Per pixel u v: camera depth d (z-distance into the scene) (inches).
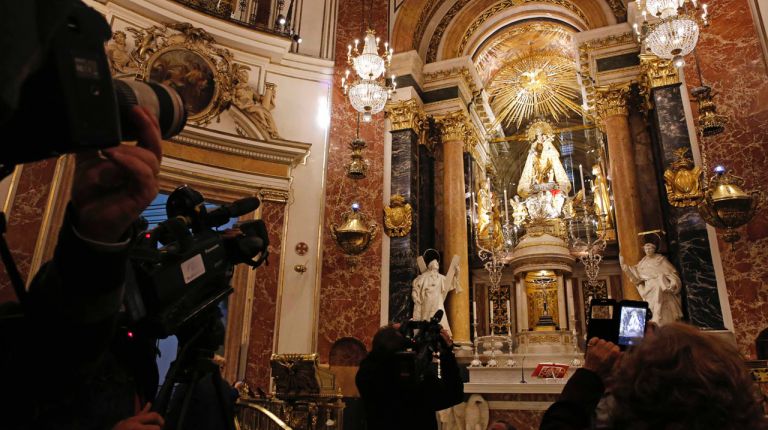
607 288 438.3
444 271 447.5
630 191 390.3
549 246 414.3
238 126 434.9
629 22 421.4
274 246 416.2
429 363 112.7
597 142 536.1
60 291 35.9
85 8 31.7
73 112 28.6
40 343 38.0
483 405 314.7
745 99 325.4
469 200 490.3
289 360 251.1
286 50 462.6
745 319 296.7
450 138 475.2
